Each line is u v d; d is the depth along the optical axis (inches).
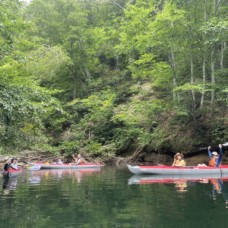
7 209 257.0
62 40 1118.4
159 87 850.8
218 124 695.1
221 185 382.0
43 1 1136.2
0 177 534.0
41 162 824.9
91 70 1239.5
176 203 271.4
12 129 451.8
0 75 424.8
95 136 987.9
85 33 1122.7
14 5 494.6
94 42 1149.7
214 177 478.6
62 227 202.4
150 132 836.6
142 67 789.2
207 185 382.9
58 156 899.4
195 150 730.2
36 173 618.5
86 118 1029.8
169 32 672.4
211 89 641.0
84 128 1015.6
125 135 912.3
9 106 393.1
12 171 602.2
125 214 234.5
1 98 395.5
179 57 753.6
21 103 418.6
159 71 724.0
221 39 672.4
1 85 418.9
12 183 440.1
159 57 797.9
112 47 1124.5
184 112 687.1
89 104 991.6
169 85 762.2
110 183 426.3
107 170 677.9
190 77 751.1
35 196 320.8
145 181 441.4
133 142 895.1
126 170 667.4
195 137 733.9
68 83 1179.3
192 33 687.1
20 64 511.8
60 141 980.6
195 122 726.5
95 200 293.9
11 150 496.4
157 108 735.1
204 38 684.1
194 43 706.2
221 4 770.2
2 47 461.7
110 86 1133.7
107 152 893.2
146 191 343.0
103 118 984.9
